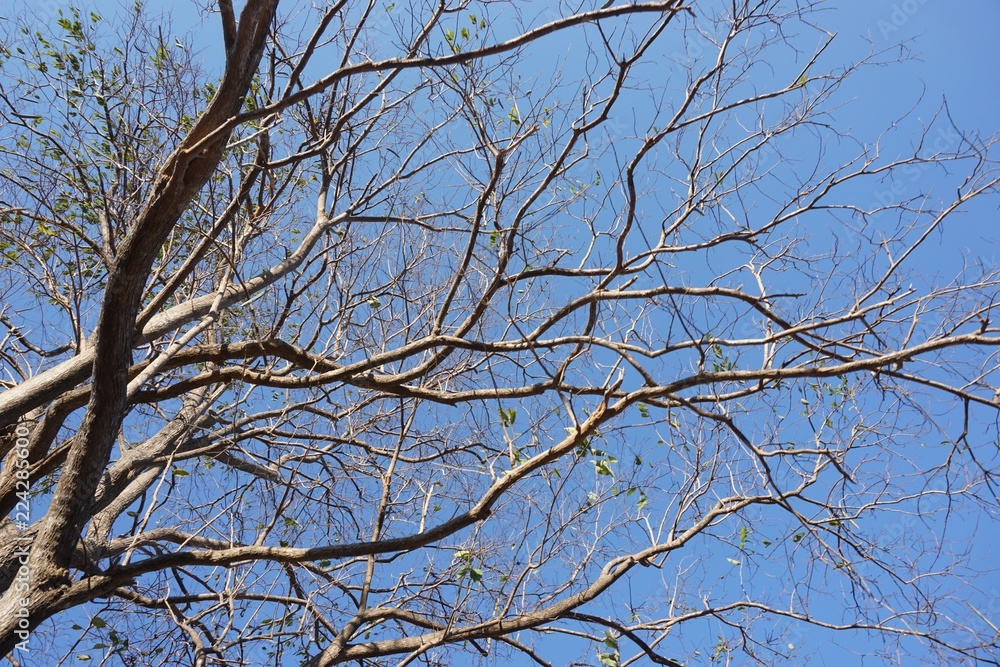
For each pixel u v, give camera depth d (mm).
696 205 6543
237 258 7180
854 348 5211
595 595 6598
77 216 7633
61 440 8594
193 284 7738
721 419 5359
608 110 5703
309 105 7590
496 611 6770
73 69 7117
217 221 7426
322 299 8281
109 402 5645
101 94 7141
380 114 7230
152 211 5324
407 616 7059
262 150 6871
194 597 7113
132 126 7039
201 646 6844
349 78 7387
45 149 7305
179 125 6781
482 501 5543
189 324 8516
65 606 5363
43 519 5723
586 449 6121
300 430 8500
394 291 7891
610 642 5758
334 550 5586
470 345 6109
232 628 7281
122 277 5332
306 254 7434
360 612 7000
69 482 5648
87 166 7312
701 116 5727
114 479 7078
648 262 5984
